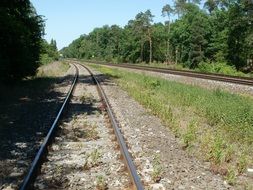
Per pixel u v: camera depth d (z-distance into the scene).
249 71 69.56
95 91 25.48
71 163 9.16
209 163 9.73
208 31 81.31
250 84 25.81
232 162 10.01
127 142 11.27
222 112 15.43
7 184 7.82
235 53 70.19
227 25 71.31
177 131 12.79
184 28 87.69
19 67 25.61
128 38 118.44
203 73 39.38
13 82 26.91
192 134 11.81
